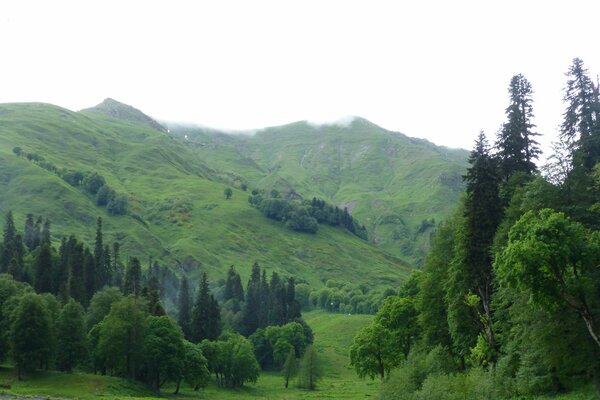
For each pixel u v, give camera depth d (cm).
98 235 17500
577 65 6681
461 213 6956
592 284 3828
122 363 10875
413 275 9662
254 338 18325
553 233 3838
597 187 5069
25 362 9656
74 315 10869
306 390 13838
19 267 14250
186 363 11619
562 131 6750
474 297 5600
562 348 4422
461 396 5059
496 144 6606
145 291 14025
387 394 6575
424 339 7381
